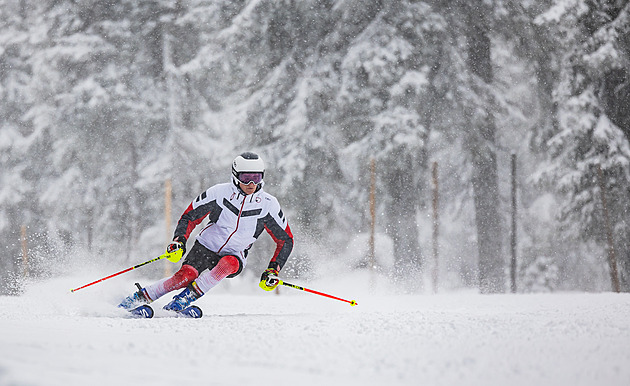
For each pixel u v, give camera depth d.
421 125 42.22
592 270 53.62
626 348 8.15
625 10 44.09
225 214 14.93
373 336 9.38
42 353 6.56
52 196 53.78
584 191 45.44
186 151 52.88
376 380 6.08
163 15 53.25
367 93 43.25
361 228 46.66
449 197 59.25
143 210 52.78
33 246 55.06
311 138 44.25
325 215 45.56
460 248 60.75
